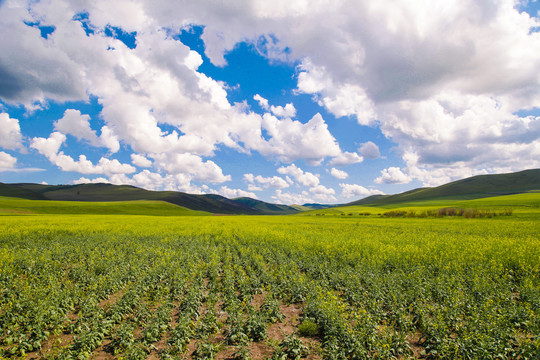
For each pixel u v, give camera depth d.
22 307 12.59
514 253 23.00
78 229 42.28
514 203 117.00
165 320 12.45
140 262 21.03
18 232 36.59
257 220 83.38
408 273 18.75
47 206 120.69
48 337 11.53
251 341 11.41
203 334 11.37
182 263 21.69
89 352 10.31
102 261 20.86
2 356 9.88
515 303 13.68
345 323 10.91
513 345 10.34
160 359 10.09
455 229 50.03
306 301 14.67
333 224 64.56
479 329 10.38
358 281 16.48
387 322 12.45
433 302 14.70
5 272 17.19
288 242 31.25
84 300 13.83
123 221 61.50
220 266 22.45
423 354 10.43
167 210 159.25
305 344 11.16
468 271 18.77
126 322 12.55
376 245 28.05
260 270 19.92
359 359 9.55
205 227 49.44
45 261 20.64
